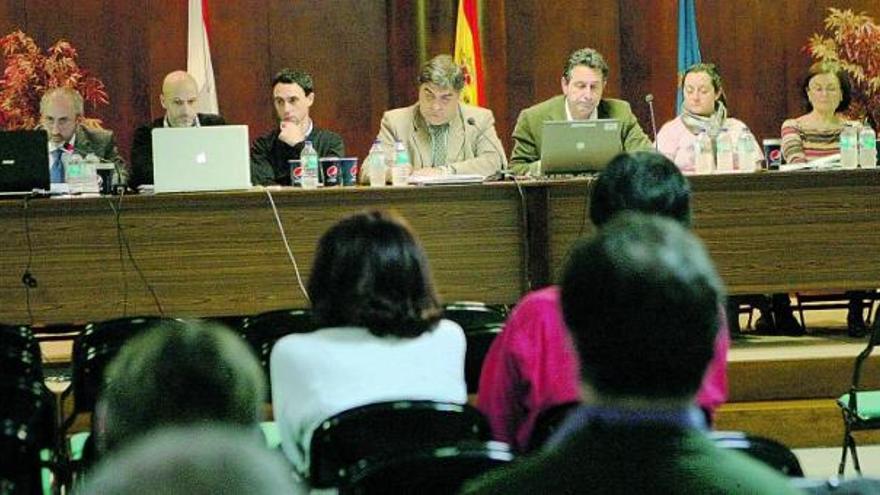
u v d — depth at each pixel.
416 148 6.92
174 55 9.63
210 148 5.90
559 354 3.12
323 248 3.21
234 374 1.45
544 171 6.20
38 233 5.88
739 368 6.00
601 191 3.28
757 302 7.11
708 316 1.52
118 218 5.91
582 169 6.20
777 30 10.10
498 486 1.50
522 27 10.01
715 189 6.14
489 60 9.76
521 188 6.05
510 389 3.21
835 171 6.15
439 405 2.90
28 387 3.49
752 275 6.19
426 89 6.83
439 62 6.85
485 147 6.96
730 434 2.61
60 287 5.91
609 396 1.50
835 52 9.39
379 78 9.88
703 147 6.45
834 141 7.48
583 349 1.52
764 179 6.14
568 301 1.55
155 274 5.95
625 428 1.48
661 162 3.28
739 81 10.12
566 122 6.16
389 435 2.89
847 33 9.33
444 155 6.94
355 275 3.14
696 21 10.05
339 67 9.85
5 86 8.80
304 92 7.08
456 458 2.43
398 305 3.14
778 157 6.61
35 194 5.91
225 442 1.08
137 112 9.62
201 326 1.52
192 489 1.04
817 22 10.08
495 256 6.12
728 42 10.08
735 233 6.17
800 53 10.11
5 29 9.47
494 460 2.44
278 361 3.15
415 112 7.02
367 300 3.13
